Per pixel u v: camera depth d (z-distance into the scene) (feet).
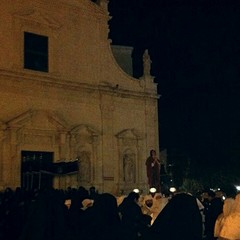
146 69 112.88
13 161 88.12
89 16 104.37
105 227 23.25
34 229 24.11
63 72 98.07
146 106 111.14
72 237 24.64
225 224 32.32
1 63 88.94
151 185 97.45
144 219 31.89
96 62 104.06
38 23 95.20
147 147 109.81
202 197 60.29
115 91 104.99
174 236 19.29
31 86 92.43
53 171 88.63
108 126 103.40
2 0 90.53
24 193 63.52
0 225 46.11
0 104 87.86
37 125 91.97
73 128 97.04
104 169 101.30
